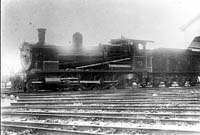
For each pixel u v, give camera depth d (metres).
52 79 20.27
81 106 11.90
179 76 27.22
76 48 22.72
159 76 25.72
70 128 7.88
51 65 20.62
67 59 22.28
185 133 6.57
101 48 23.59
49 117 9.86
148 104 12.49
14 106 12.89
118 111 10.75
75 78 21.36
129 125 8.02
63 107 12.19
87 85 21.98
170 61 26.38
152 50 25.92
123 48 24.27
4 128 8.27
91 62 23.06
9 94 18.11
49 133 7.39
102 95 16.59
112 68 23.53
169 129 6.78
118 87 23.27
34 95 17.28
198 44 30.25
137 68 24.52
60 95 17.11
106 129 7.43
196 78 28.61
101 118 9.00
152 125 7.89
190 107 10.95
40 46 21.33
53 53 21.69
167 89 20.69
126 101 13.77
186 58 27.75
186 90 19.61
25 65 21.27
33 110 11.98
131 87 23.95
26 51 21.31
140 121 8.44
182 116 8.85
